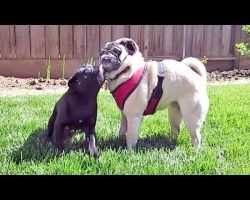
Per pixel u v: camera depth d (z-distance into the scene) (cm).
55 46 256
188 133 131
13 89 218
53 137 120
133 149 113
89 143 113
